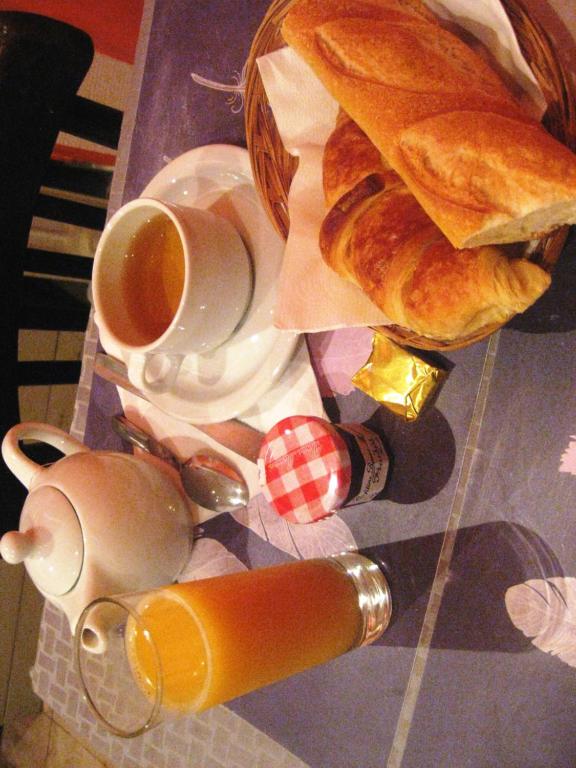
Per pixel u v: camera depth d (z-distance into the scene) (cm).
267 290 64
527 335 53
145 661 52
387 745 61
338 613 57
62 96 78
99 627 54
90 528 62
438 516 58
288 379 66
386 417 60
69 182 97
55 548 62
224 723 73
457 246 40
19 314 82
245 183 66
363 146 51
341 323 53
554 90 43
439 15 49
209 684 50
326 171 53
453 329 44
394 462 60
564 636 52
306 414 65
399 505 60
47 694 91
